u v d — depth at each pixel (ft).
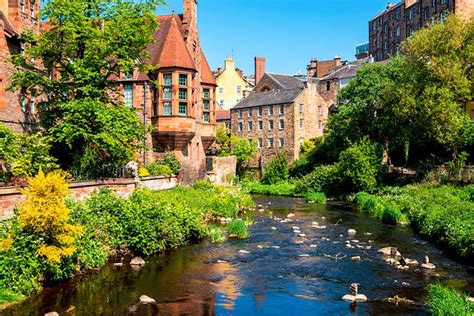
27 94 78.28
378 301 46.75
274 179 203.31
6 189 51.42
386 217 100.27
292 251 69.56
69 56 80.12
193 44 117.70
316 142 219.20
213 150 184.34
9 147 62.59
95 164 75.41
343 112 180.65
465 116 134.21
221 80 315.17
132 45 79.15
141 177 87.71
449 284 51.88
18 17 83.51
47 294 46.42
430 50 133.08
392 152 169.37
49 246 47.21
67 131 70.59
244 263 61.82
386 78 173.37
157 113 104.63
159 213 68.39
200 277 54.75
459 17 138.00
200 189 106.42
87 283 50.70
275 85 263.08
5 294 43.34
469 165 134.72
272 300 47.32
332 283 53.26
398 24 278.46
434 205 96.89
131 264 58.80
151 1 79.36
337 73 266.16
